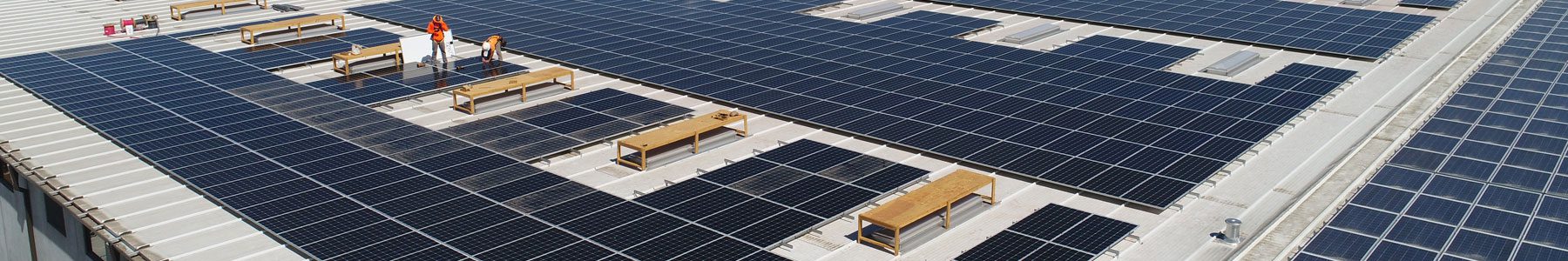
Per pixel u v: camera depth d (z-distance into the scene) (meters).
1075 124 38.06
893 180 31.92
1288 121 38.28
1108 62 48.25
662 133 34.53
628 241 27.39
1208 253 27.33
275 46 51.84
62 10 60.66
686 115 39.50
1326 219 29.67
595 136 36.72
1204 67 48.41
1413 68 47.19
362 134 36.84
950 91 42.75
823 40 53.56
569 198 30.39
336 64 47.88
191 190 31.62
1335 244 26.94
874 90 42.97
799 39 53.72
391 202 30.16
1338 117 39.41
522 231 28.06
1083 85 43.81
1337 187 31.81
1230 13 59.91
